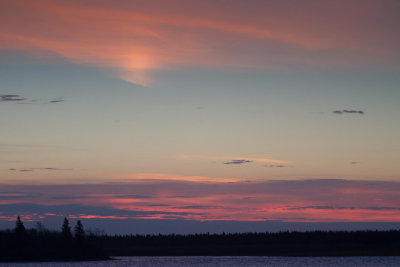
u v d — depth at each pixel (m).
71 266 196.50
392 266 192.12
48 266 192.25
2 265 197.62
